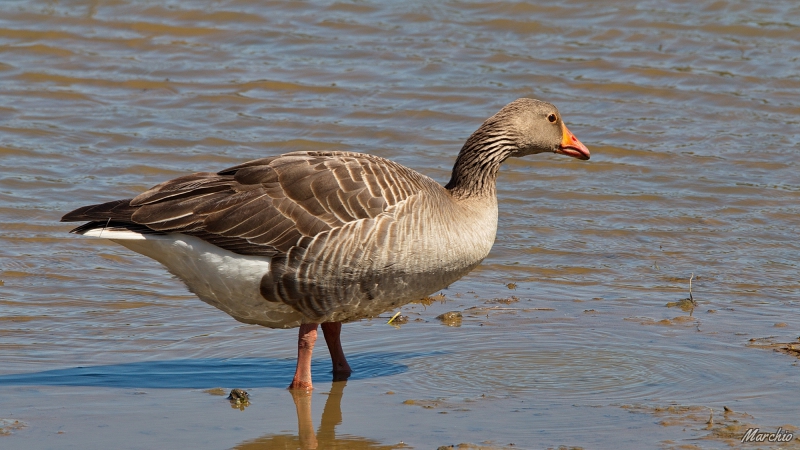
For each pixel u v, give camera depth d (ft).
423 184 38.09
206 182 36.96
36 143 64.59
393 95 72.33
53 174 60.85
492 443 33.04
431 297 48.01
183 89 73.15
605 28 82.69
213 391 37.83
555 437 33.45
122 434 33.83
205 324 44.57
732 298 47.14
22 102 70.33
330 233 35.96
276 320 38.24
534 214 57.93
